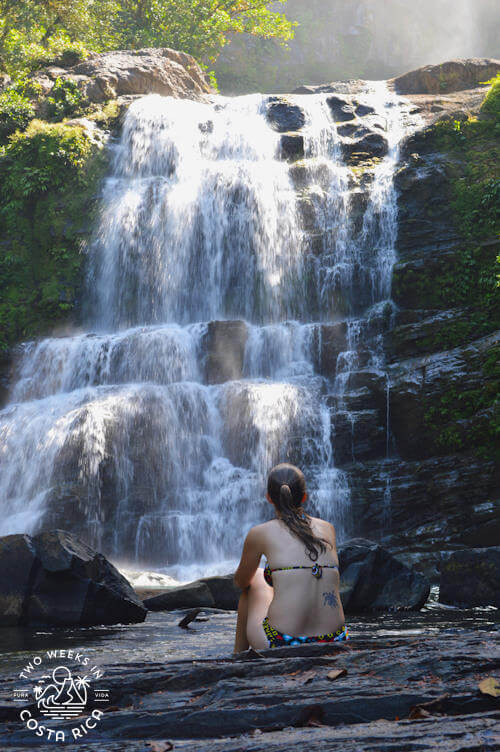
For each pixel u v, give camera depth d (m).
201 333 19.45
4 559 7.58
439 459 15.95
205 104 28.34
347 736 2.30
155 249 23.08
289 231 22.41
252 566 4.12
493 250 19.55
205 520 16.09
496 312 18.42
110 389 18.03
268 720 2.66
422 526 15.46
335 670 3.10
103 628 7.16
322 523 4.15
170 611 8.48
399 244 21.12
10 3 31.39
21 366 20.70
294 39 50.41
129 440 16.56
